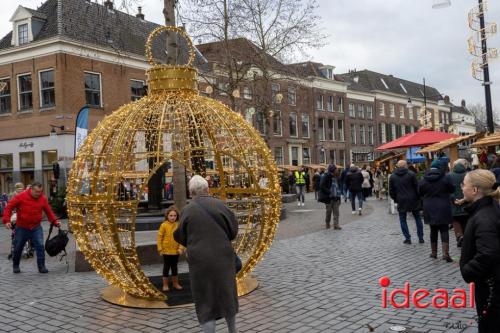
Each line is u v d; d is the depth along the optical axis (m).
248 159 6.84
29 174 26.75
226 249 4.40
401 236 10.82
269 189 6.63
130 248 6.08
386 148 17.67
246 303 5.94
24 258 10.20
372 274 7.23
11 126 26.69
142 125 6.23
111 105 26.88
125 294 6.24
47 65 25.33
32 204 8.38
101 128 6.41
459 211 8.78
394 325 4.91
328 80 45.75
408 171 9.77
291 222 14.90
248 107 23.08
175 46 10.03
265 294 6.33
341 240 10.68
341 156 47.41
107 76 26.75
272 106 23.08
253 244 7.13
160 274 7.60
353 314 5.33
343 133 47.69
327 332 4.80
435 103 64.44
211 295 4.29
